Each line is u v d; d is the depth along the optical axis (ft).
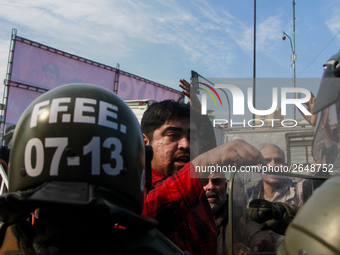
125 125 2.41
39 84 35.06
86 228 2.06
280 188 3.05
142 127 4.95
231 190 3.11
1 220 2.02
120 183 2.22
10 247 2.28
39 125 2.19
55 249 2.00
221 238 4.79
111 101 2.45
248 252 3.07
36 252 2.06
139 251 2.30
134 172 2.38
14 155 2.27
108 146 2.21
